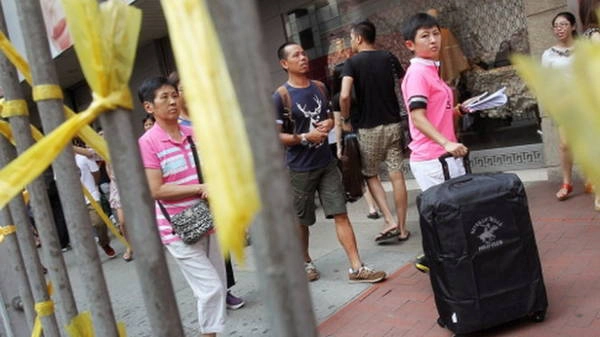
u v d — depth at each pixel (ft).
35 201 5.25
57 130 3.00
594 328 9.55
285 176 2.06
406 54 22.74
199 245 10.56
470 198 9.46
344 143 17.12
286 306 2.10
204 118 1.99
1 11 5.59
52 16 19.65
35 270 6.09
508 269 9.68
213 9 1.99
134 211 3.17
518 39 20.15
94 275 4.33
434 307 11.64
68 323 5.43
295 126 13.75
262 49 2.02
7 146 6.07
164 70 31.91
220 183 1.95
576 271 11.85
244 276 16.35
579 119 1.59
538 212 16.26
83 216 4.31
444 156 11.25
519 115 20.85
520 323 10.23
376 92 15.66
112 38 3.03
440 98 11.53
